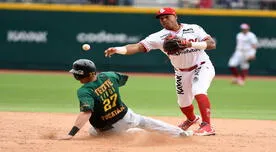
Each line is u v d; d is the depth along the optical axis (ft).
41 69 304.71
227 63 302.25
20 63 305.32
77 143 97.55
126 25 300.40
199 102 111.14
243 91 233.35
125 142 100.07
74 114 146.30
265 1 310.65
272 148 98.02
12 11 301.84
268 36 302.25
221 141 104.32
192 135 109.40
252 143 103.09
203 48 108.99
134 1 318.04
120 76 103.40
